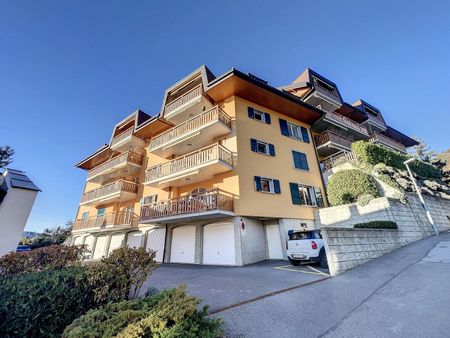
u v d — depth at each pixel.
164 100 18.48
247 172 13.59
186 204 12.98
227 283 7.21
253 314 4.54
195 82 17.52
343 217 13.41
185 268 11.45
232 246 12.14
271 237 13.84
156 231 16.81
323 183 17.47
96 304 4.00
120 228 18.44
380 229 9.73
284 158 16.06
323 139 19.12
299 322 4.13
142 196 19.28
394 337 3.43
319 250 9.36
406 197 12.61
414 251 9.05
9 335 2.96
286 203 14.48
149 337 2.73
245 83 14.48
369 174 14.02
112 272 4.32
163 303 3.56
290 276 7.77
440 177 19.20
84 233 23.61
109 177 23.61
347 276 6.99
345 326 3.89
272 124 16.70
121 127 24.03
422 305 4.35
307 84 20.05
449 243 9.52
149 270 4.82
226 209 12.05
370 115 25.75
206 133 14.45
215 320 3.47
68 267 4.49
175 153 17.30
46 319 3.28
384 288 5.53
